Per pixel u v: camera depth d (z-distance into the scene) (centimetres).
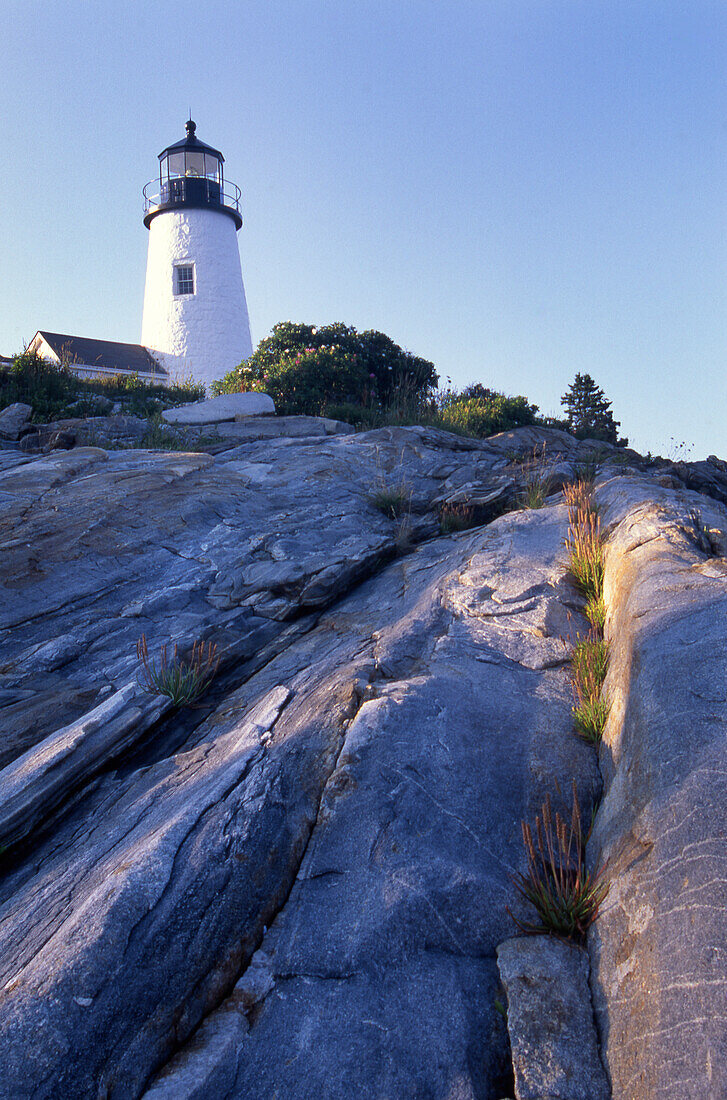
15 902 345
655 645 365
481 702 419
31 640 591
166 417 1283
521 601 548
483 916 293
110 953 267
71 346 2484
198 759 435
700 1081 191
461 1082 235
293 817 341
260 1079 239
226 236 2752
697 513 581
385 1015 258
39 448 1065
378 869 312
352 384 1612
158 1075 244
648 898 254
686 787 274
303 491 915
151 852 312
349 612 655
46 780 423
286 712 442
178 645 596
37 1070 233
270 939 293
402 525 852
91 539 715
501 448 1184
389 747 370
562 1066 233
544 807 315
